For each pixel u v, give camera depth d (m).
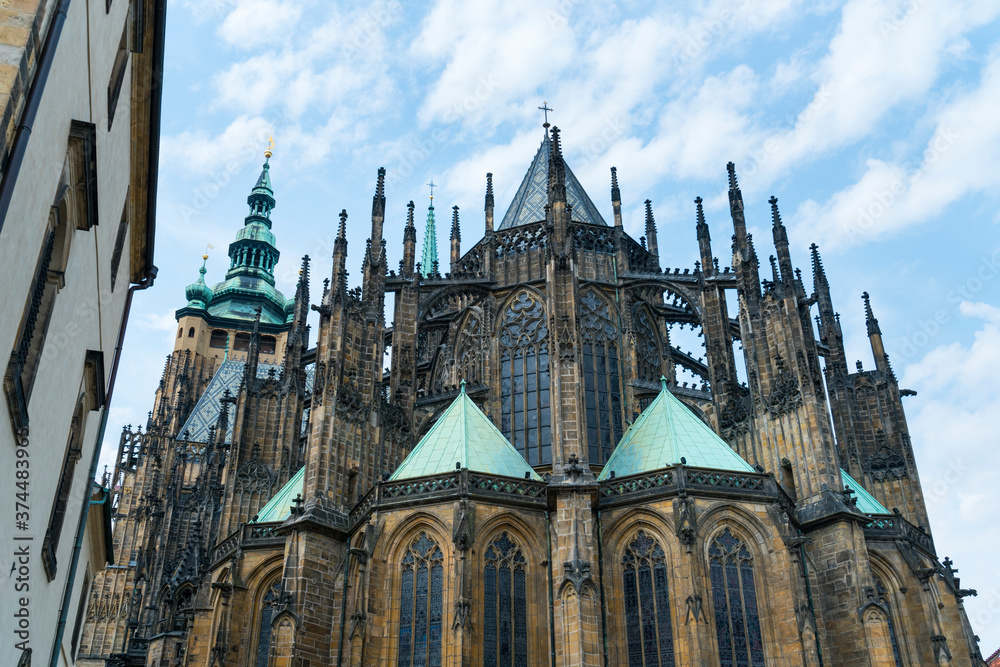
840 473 65.12
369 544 60.00
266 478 81.25
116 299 41.00
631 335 83.19
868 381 83.88
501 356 83.00
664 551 59.12
